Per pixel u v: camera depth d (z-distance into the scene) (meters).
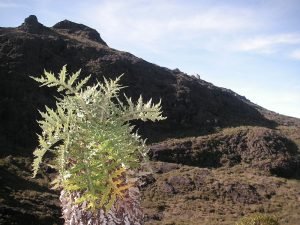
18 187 30.16
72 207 1.95
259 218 17.92
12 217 24.20
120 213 1.96
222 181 41.69
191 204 35.75
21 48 54.53
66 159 1.83
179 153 49.03
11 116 44.03
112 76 58.50
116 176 1.94
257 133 55.50
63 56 59.41
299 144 57.59
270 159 50.19
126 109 2.12
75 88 2.07
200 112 61.88
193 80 71.75
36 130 44.47
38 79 2.01
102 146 1.88
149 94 59.91
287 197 39.81
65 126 1.91
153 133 54.47
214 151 51.12
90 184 1.82
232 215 33.75
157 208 34.00
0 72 48.44
